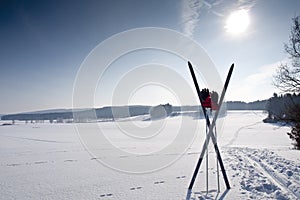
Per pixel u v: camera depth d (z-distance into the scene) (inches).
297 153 358.3
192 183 192.7
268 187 188.5
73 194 199.9
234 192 178.4
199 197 171.0
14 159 450.6
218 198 165.5
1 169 338.3
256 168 268.7
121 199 179.9
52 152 568.4
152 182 229.8
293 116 475.2
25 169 335.6
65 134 1429.6
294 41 458.3
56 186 230.7
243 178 222.7
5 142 939.3
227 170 269.4
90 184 232.8
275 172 233.0
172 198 173.9
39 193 208.7
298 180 195.6
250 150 467.2
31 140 1039.0
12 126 2583.7
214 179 226.5
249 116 3073.3
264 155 363.6
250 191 180.5
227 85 180.4
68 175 284.5
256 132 1342.3
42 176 283.0
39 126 2539.4
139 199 177.0
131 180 244.4
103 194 196.1
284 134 1221.7
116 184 228.7
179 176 253.1
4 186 236.5
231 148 550.3
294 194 165.9
